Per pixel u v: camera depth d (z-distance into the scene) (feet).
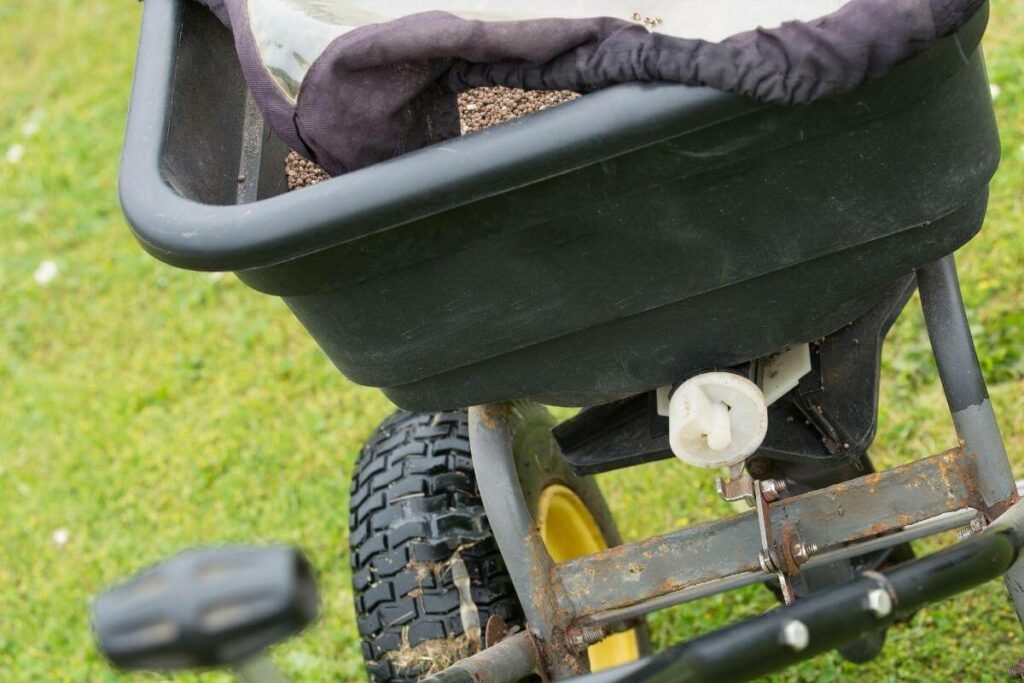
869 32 6.17
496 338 7.79
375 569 9.66
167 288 20.07
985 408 8.27
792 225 7.17
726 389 7.97
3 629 15.49
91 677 14.53
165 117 7.91
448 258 7.29
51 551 16.28
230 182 8.74
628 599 8.79
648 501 14.30
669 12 8.38
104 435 17.67
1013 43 17.49
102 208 22.03
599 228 7.14
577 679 6.16
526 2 8.63
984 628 11.91
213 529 15.87
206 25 9.00
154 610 4.97
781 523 8.60
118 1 27.25
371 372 8.08
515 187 6.56
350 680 13.61
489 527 9.74
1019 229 15.14
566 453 9.37
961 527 8.99
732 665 6.07
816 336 8.26
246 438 16.90
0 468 17.69
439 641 9.35
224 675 14.08
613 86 6.51
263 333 18.56
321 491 15.72
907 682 11.80
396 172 6.55
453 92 7.38
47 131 24.09
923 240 7.54
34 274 21.07
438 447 10.08
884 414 14.14
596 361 8.11
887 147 6.85
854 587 6.24
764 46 6.21
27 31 27.09
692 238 7.21
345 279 7.39
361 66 7.03
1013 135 16.39
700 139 6.64
